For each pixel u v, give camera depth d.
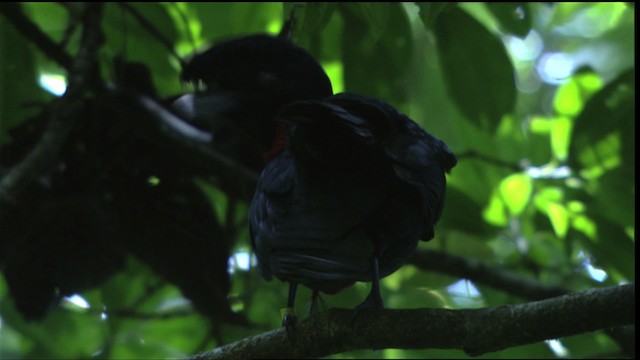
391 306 12.30
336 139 6.53
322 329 7.00
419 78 13.20
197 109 7.94
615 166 11.26
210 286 11.52
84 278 11.45
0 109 11.89
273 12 12.16
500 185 12.29
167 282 11.68
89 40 10.79
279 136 7.78
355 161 6.77
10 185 9.57
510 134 12.47
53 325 13.45
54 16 12.88
